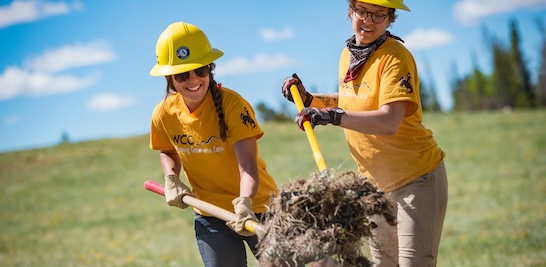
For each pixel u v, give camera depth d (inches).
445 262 409.7
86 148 1595.7
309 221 169.6
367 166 210.1
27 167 1437.0
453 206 749.3
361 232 170.9
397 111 192.1
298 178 175.0
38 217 937.5
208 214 205.8
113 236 742.5
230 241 206.1
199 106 197.2
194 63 191.5
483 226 601.6
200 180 208.2
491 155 1130.0
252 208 198.7
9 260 581.3
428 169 203.9
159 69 195.0
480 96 3900.1
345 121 187.8
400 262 205.2
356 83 202.5
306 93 220.7
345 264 169.3
